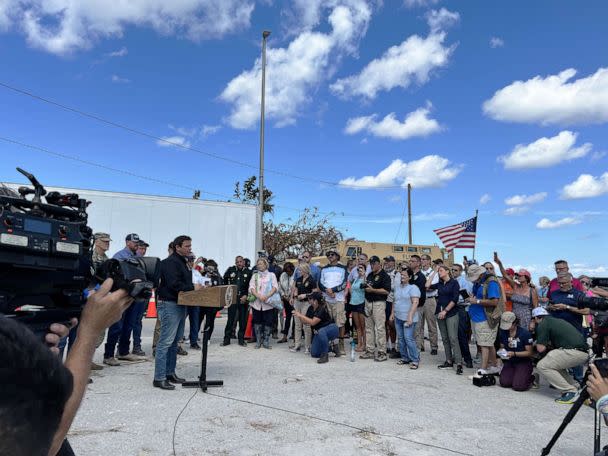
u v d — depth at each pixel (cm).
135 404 491
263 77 1831
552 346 607
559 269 668
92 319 121
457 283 743
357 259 958
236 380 619
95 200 1263
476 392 609
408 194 3428
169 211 1351
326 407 504
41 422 62
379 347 816
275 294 913
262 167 1817
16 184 1113
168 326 567
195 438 397
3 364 58
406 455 379
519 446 410
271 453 371
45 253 143
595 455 246
